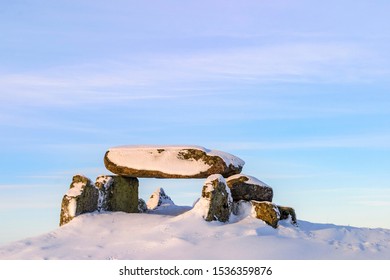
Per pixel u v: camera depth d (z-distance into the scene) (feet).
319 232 61.31
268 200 65.16
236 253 47.96
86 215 62.80
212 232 54.95
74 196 62.69
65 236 57.36
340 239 59.57
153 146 68.23
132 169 67.46
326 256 48.75
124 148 68.90
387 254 50.90
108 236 57.31
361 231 64.49
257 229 56.85
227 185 63.93
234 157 66.95
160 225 56.54
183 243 50.55
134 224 61.05
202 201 59.47
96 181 68.44
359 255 49.55
